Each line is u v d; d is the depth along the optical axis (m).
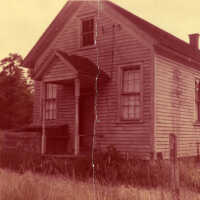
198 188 9.21
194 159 15.44
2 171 11.20
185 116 15.73
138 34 13.98
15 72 27.05
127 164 11.48
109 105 14.65
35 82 17.86
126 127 14.03
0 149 14.84
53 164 12.40
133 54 14.12
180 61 15.62
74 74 13.43
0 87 26.83
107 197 7.27
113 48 14.76
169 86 14.58
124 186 9.30
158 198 7.13
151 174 10.52
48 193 7.60
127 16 15.30
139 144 13.59
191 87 16.48
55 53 14.00
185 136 15.58
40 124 17.34
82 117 15.77
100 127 14.84
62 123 16.33
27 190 7.70
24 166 12.30
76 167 11.55
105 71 14.92
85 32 16.06
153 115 13.37
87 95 15.70
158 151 13.48
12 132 15.61
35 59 17.80
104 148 14.56
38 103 17.61
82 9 16.02
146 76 13.70
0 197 7.46
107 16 15.07
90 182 9.50
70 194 7.48
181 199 7.21
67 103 16.25
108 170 10.82
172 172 6.41
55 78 14.09
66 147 15.93
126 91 14.41
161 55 14.12
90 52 15.53
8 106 27.02
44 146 14.14
